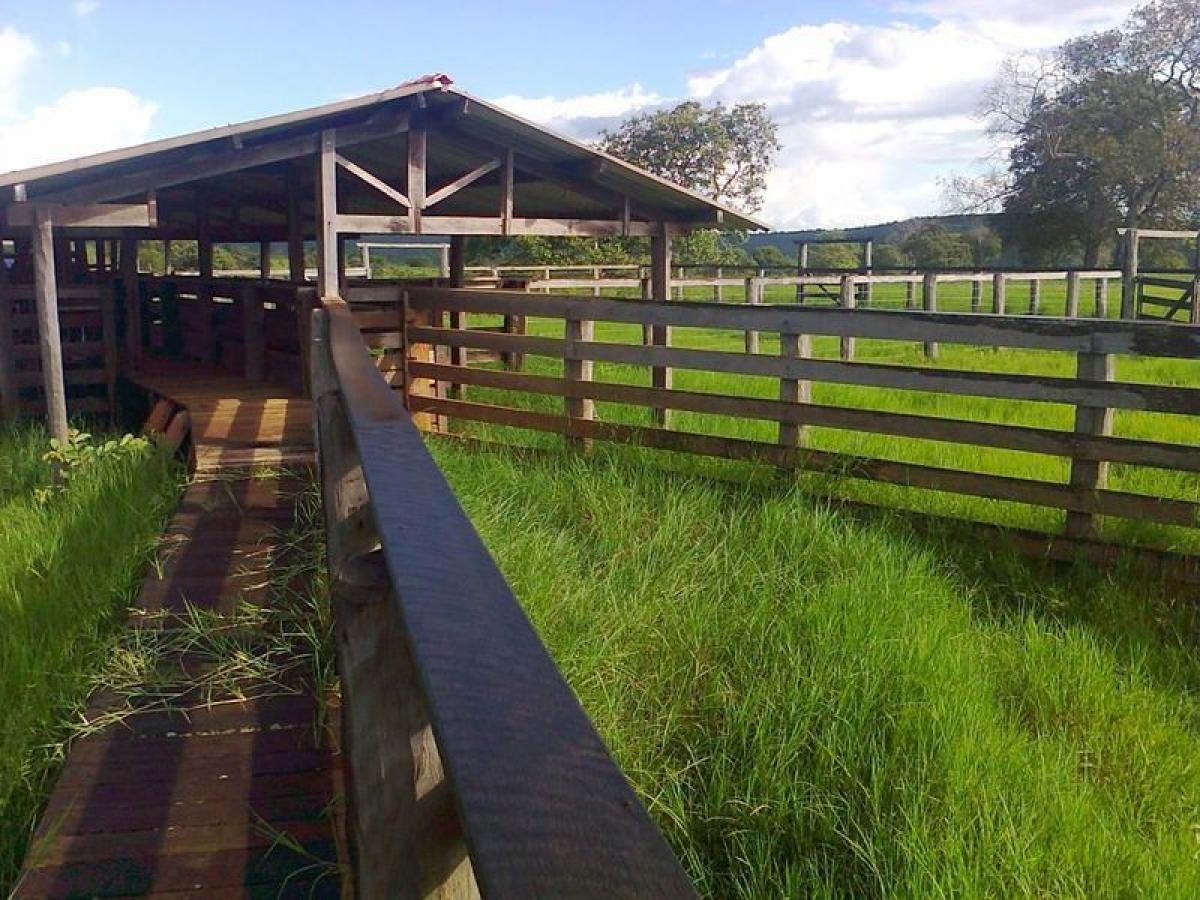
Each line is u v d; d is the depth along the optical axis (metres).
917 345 17.09
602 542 5.88
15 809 3.32
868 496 7.02
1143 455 5.89
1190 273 18.56
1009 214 43.22
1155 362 14.36
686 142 45.94
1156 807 3.83
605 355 8.23
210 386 10.80
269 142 8.91
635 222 11.49
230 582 4.98
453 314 11.72
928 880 3.06
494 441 8.75
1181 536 6.09
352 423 2.58
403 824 1.68
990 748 3.76
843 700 3.98
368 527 2.66
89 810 3.01
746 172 47.66
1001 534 6.31
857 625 4.59
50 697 3.88
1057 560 6.15
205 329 12.91
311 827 2.92
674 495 6.56
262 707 3.70
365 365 3.69
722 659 4.54
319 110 8.68
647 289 21.19
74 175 8.20
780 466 7.27
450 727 1.05
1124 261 18.42
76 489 7.22
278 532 5.83
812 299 25.84
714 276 31.52
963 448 8.31
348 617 1.88
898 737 3.79
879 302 26.11
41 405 11.92
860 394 11.38
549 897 0.80
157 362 13.18
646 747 3.88
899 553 5.80
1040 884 3.17
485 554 1.57
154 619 4.51
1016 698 4.59
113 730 3.54
